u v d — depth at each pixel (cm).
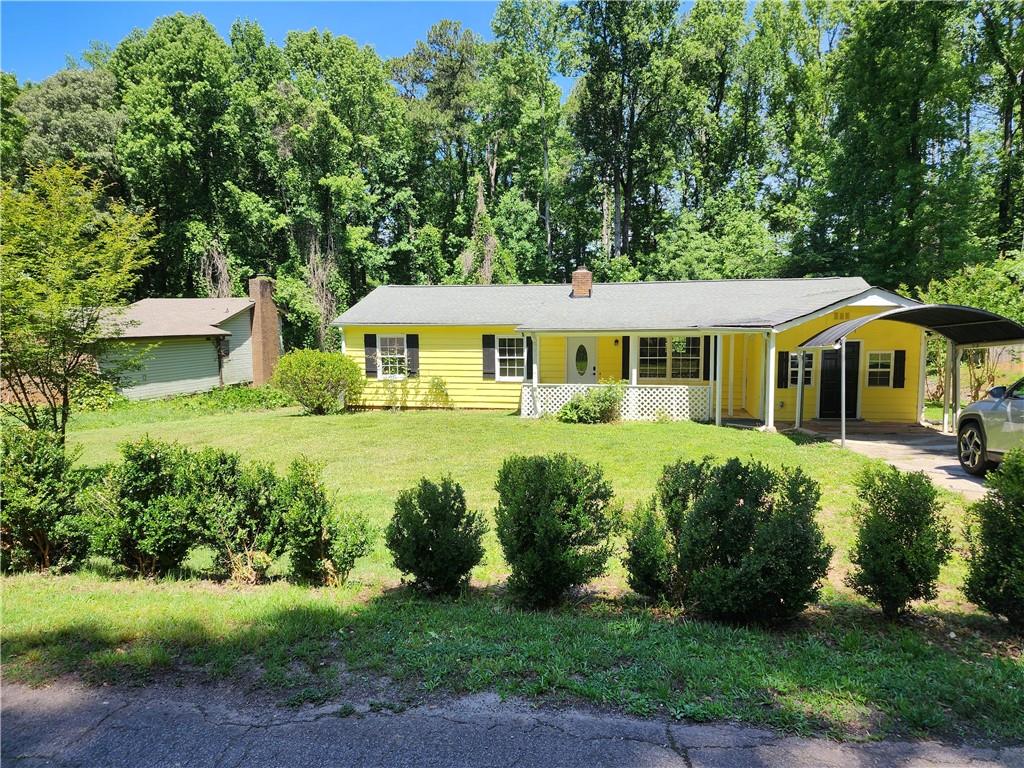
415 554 495
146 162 3156
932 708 307
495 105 3591
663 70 3053
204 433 1543
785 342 1583
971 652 401
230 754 267
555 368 1856
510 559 486
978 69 2327
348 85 3444
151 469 540
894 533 450
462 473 1038
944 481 890
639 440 1273
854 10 2673
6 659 357
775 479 470
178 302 3045
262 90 3772
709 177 3497
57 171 969
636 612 470
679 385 1698
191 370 2708
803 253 2597
